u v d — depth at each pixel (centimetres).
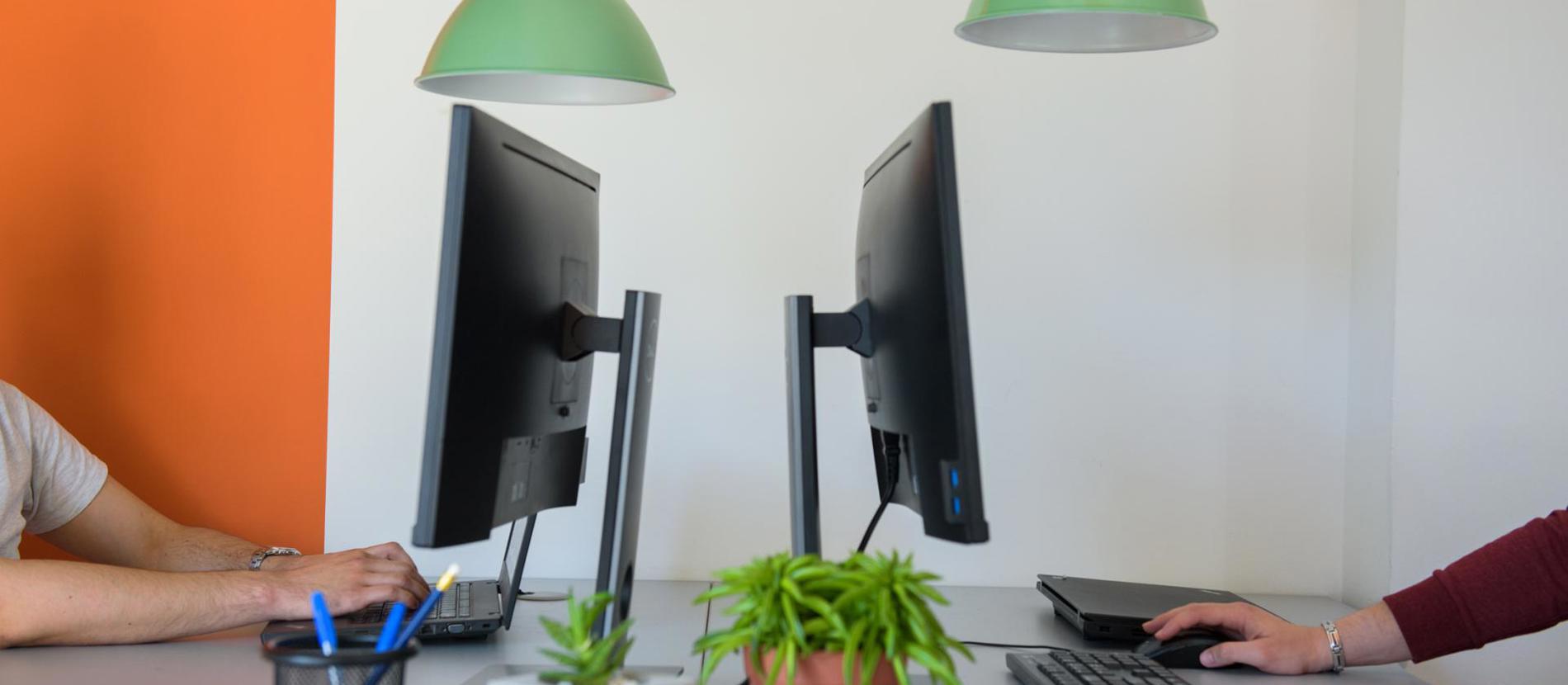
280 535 224
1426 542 206
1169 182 221
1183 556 223
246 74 221
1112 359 222
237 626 159
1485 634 150
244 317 223
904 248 128
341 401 223
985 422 222
